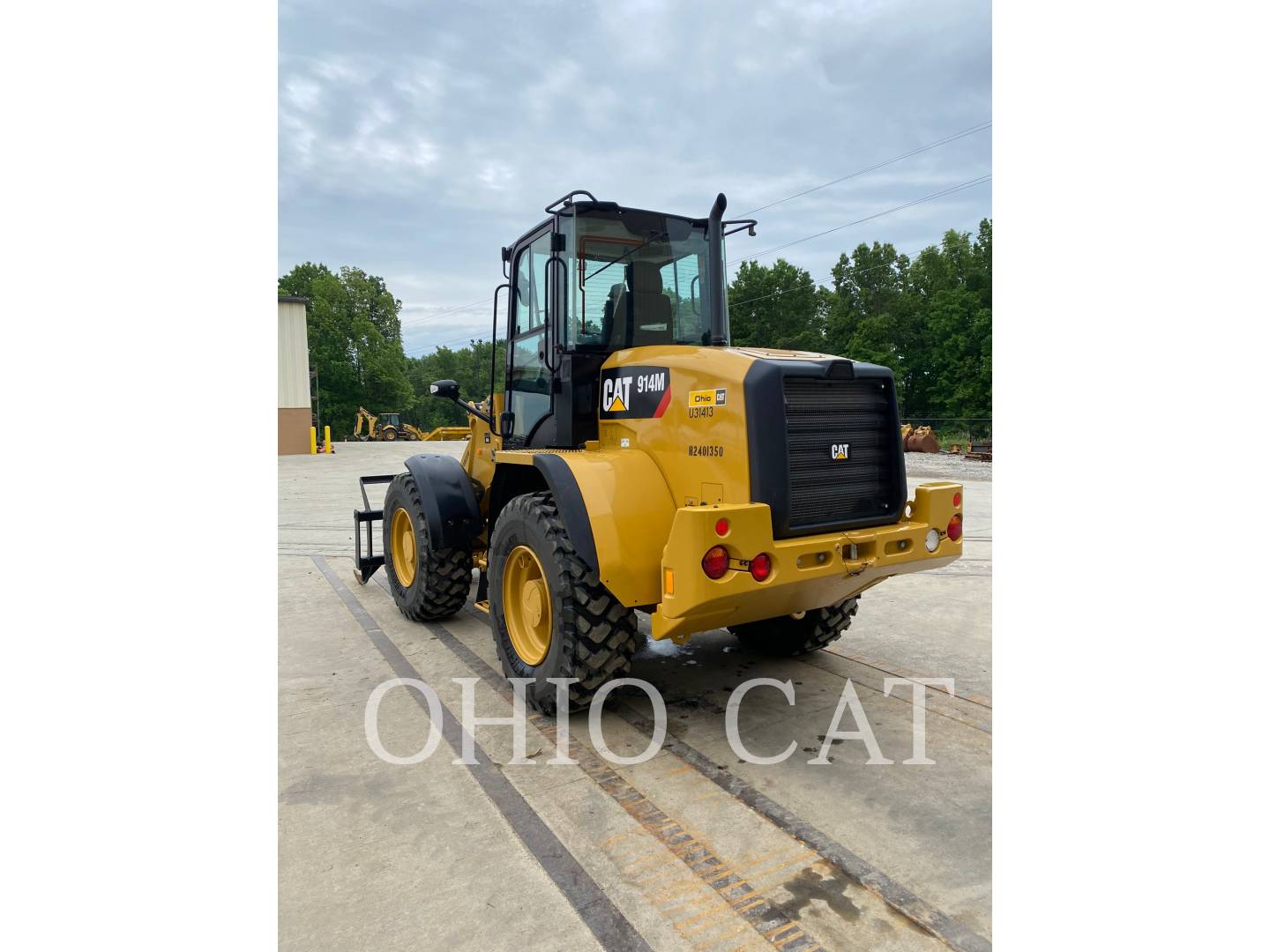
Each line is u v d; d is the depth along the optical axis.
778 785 3.03
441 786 3.02
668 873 2.46
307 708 3.83
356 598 6.12
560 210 4.18
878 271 54.97
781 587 3.10
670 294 4.39
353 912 2.26
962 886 2.37
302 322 26.31
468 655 4.68
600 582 3.39
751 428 3.14
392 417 42.12
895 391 3.57
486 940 2.15
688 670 4.39
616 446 3.98
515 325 4.89
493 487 4.74
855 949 2.11
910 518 3.61
